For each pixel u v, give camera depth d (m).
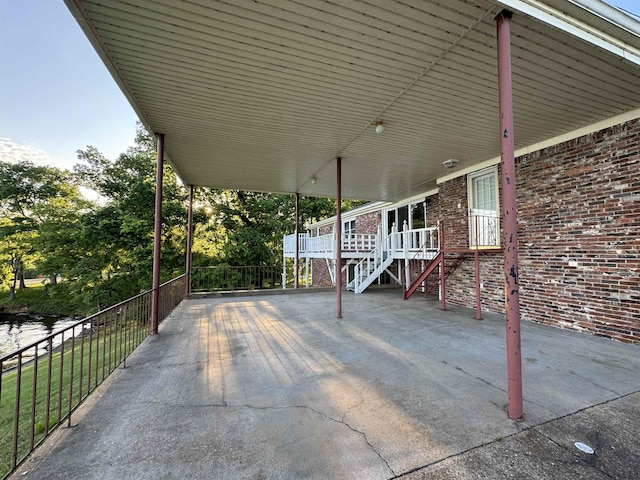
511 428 2.25
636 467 1.86
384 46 3.04
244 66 3.32
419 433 2.19
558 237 5.29
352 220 15.38
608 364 3.51
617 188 4.54
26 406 3.62
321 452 1.99
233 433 2.20
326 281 17.14
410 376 3.19
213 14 2.58
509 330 2.42
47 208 15.91
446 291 7.96
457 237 7.64
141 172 17.36
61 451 2.00
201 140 5.44
